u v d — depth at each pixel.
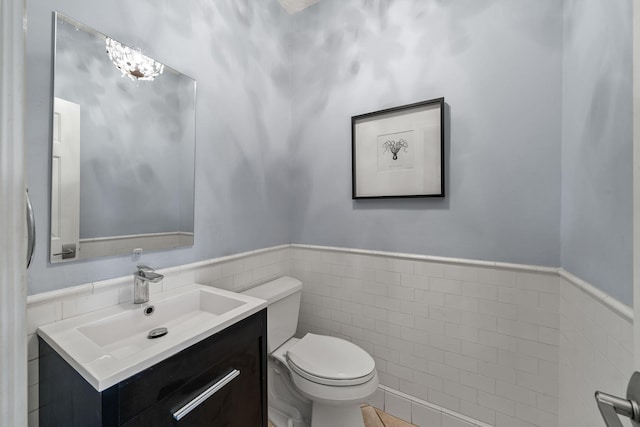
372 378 1.28
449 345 1.46
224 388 0.96
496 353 1.34
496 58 1.33
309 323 1.92
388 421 1.56
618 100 0.78
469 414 1.41
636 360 0.44
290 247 2.00
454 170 1.44
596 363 0.90
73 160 0.98
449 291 1.46
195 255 1.39
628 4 0.74
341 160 1.80
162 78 1.24
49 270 0.93
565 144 1.17
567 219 1.15
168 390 0.78
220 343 0.94
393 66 1.60
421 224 1.53
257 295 1.52
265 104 1.79
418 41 1.52
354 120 1.72
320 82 1.87
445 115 1.46
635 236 0.44
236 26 1.59
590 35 0.96
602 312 0.87
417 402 1.53
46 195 0.92
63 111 0.96
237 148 1.61
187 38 1.34
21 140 0.38
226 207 1.55
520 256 1.29
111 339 0.97
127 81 1.13
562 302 1.18
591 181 0.95
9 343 0.37
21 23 0.39
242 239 1.65
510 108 1.31
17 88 0.38
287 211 1.98
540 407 1.25
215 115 1.48
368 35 1.69
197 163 1.40
